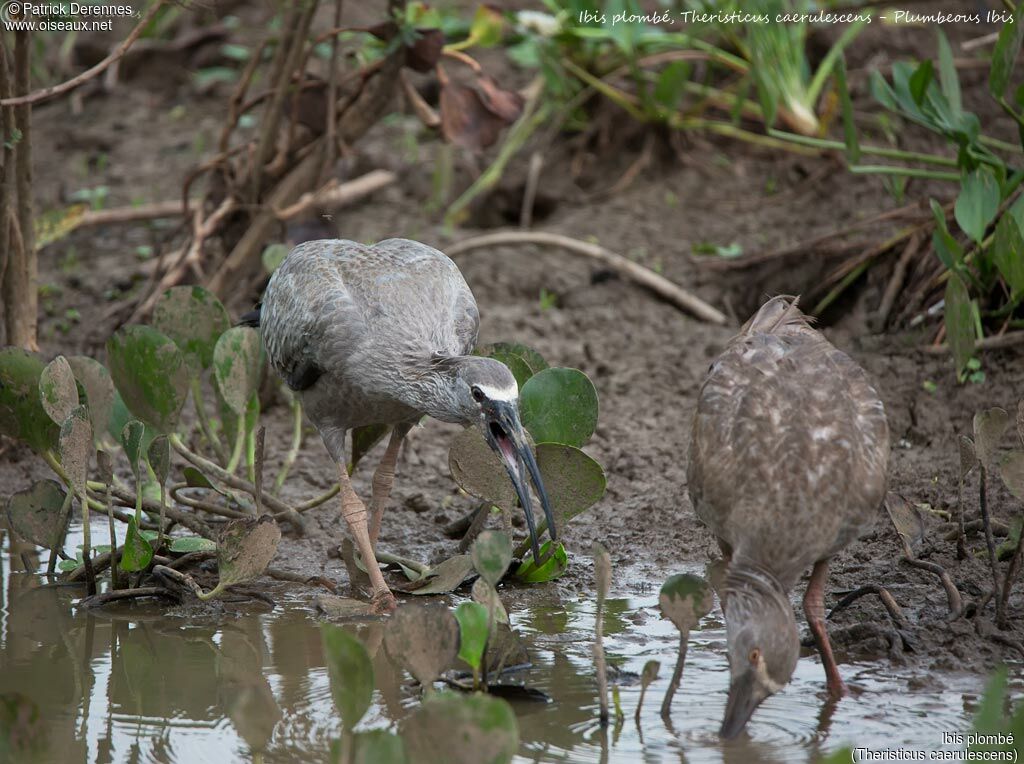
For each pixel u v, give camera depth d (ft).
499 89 45.50
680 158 56.65
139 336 33.58
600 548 25.03
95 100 66.59
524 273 50.75
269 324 34.88
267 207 45.09
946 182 50.42
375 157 58.39
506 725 21.12
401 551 35.24
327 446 33.94
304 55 45.60
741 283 49.37
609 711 25.64
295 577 33.22
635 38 53.26
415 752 21.52
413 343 32.09
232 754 24.18
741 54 55.52
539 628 30.19
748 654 23.89
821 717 25.20
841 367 28.53
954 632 28.37
